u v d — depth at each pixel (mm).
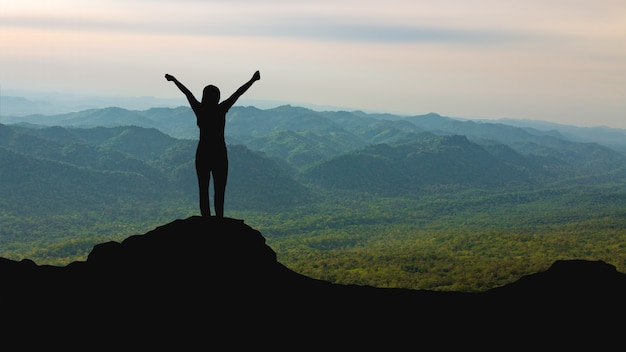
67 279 17172
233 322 15508
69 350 13758
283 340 15109
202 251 17844
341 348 15047
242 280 17250
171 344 14312
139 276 16938
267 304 16641
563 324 16266
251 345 14688
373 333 15961
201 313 15656
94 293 16266
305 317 16422
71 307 15578
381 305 17891
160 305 15812
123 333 14586
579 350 15125
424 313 17391
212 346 14430
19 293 16156
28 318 14930
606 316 16516
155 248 18000
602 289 17656
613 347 15234
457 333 16125
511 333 16047
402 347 15289
